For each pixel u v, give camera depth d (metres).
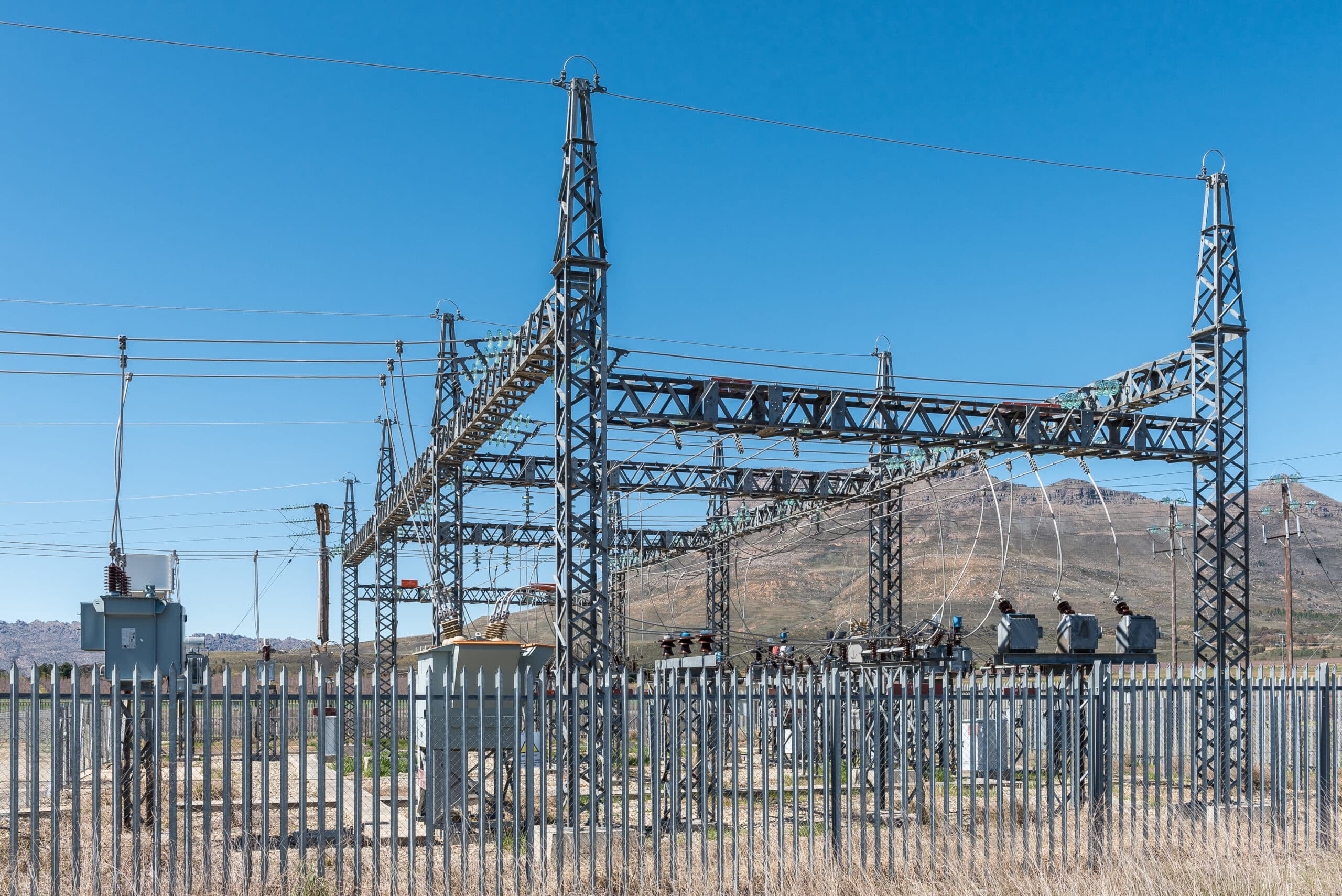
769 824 13.66
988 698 14.57
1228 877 13.31
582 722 18.88
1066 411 27.30
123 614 16.91
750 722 13.19
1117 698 24.52
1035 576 198.50
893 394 26.02
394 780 11.84
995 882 13.07
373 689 11.82
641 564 52.56
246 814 11.37
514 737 12.54
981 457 31.42
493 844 14.77
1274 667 17.55
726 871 13.46
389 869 12.21
